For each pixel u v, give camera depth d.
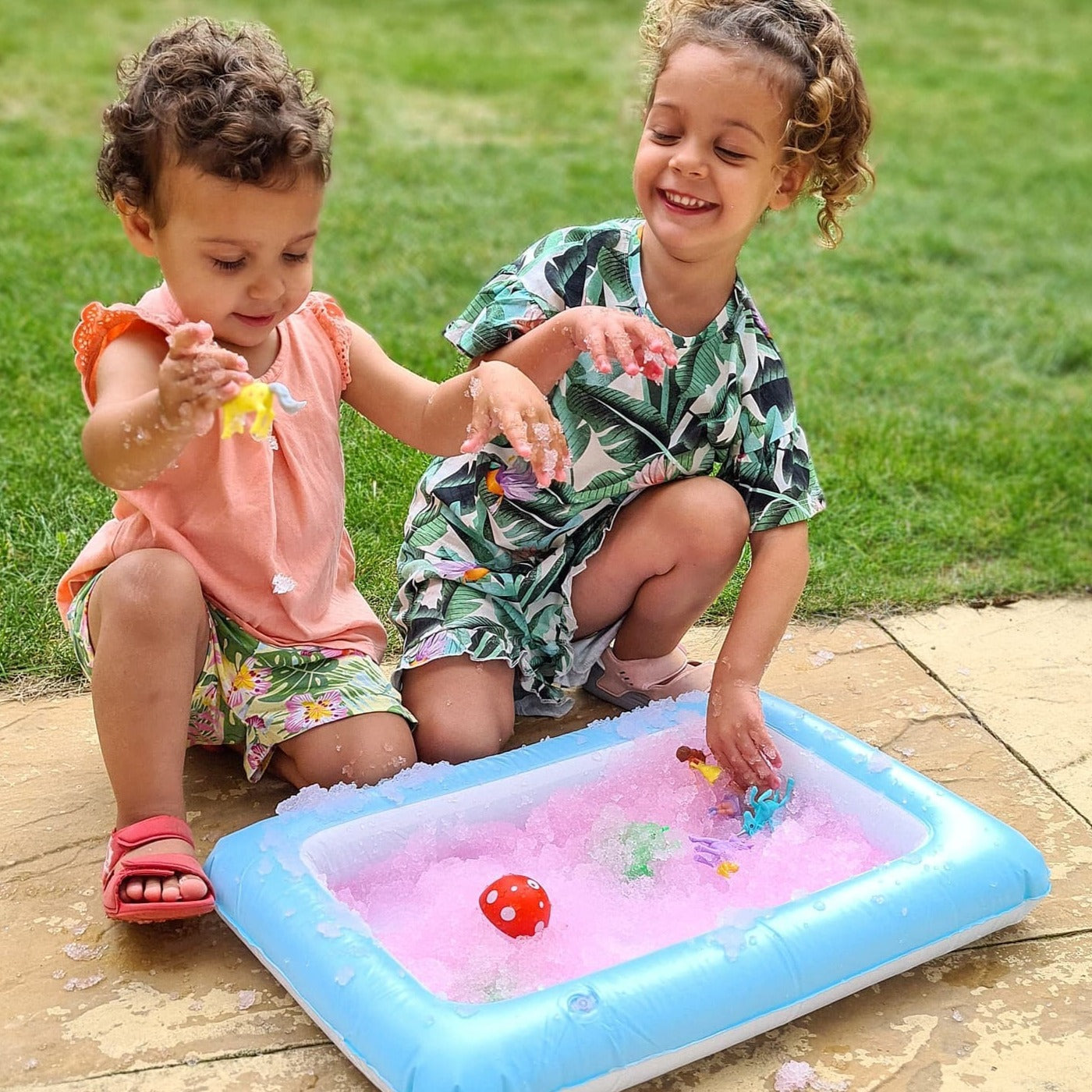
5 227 4.62
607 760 2.12
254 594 2.07
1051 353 4.41
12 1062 1.62
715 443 2.30
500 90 7.34
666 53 2.11
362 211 5.18
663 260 2.17
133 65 1.91
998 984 1.82
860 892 1.78
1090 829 2.15
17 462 3.09
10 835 2.03
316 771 2.07
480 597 2.28
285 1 8.97
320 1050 1.67
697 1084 1.64
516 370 1.96
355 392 2.19
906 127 7.44
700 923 1.83
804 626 2.74
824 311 4.61
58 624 2.53
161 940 1.84
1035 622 2.80
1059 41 9.96
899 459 3.46
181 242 1.83
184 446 1.74
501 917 1.76
